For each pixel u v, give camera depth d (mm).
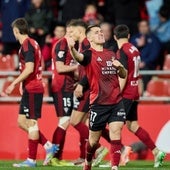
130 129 35281
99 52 28047
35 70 33625
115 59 28203
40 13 47594
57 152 35312
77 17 48969
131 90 34000
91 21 47094
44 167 33688
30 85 33656
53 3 52125
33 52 33281
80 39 34344
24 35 33438
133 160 39438
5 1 49062
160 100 41281
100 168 33156
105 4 50188
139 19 49062
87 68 27969
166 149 34688
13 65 45344
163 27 49062
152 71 42000
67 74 35000
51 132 40375
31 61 33125
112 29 47531
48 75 42125
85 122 35688
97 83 27875
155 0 50531
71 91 35062
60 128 35250
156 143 34875
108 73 27938
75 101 35062
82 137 35375
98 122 27984
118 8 49062
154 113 40438
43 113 40438
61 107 35188
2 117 40969
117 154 28234
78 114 34969
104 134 34531
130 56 33688
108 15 49719
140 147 39500
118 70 27969
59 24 47375
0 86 42531
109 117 28125
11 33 48938
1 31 49812
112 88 27969
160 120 40375
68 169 32594
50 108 40438
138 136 35156
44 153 39938
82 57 27703
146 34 46219
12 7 48844
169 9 49562
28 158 34062
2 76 42625
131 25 48875
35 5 47906
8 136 40844
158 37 48969
